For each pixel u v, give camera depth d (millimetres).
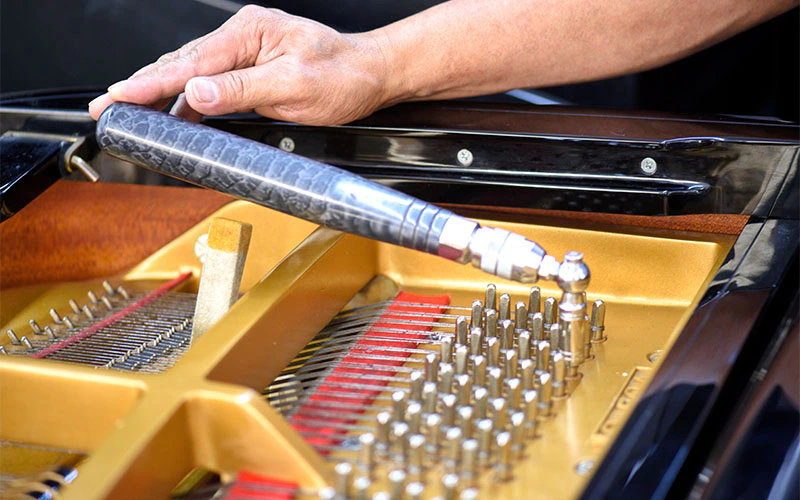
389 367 875
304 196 873
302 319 925
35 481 763
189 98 1015
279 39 1103
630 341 943
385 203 842
